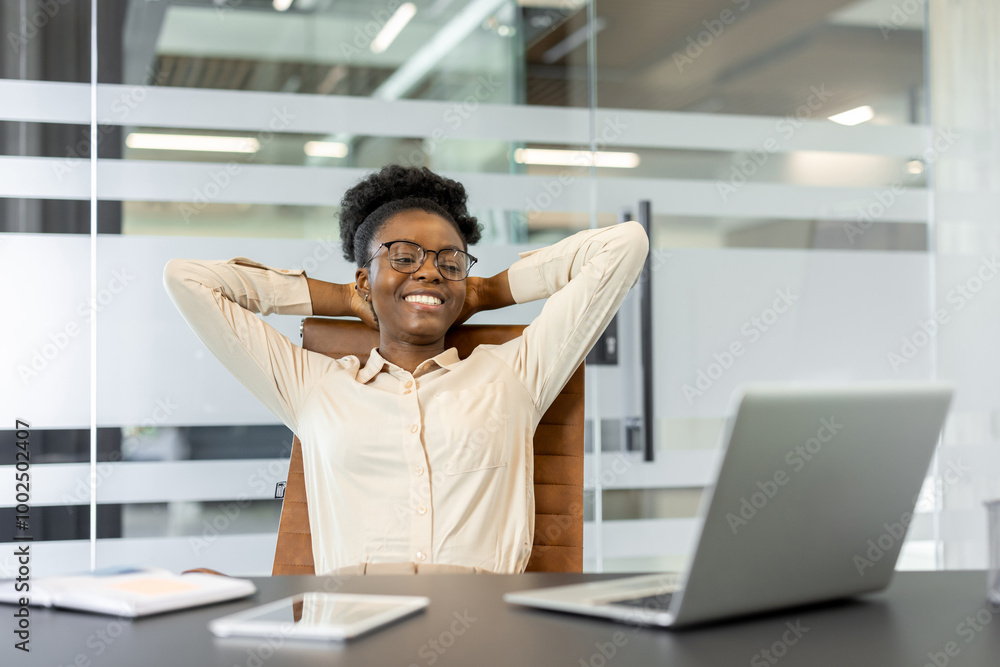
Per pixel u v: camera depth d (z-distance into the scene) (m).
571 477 1.59
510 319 2.60
